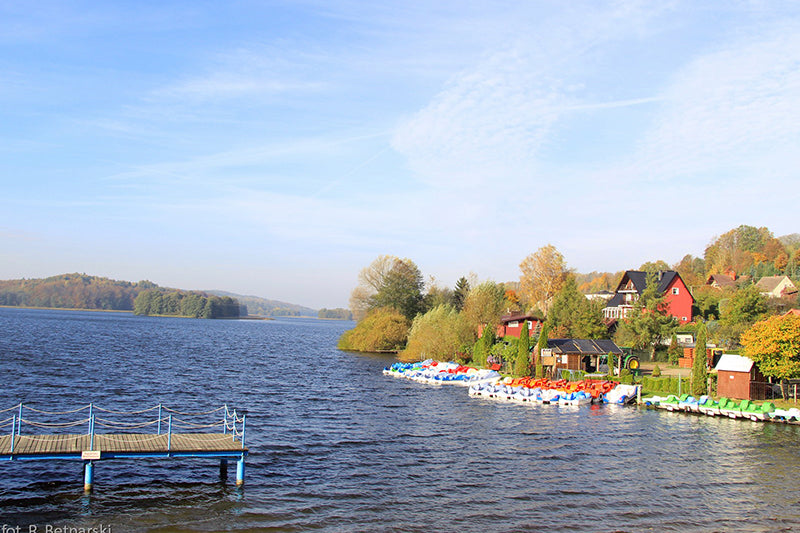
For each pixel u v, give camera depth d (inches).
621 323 4087.1
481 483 1392.7
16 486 1263.5
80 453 1205.1
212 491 1283.2
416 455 1619.1
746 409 2198.6
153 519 1123.9
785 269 6752.0
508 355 3469.5
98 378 2866.6
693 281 6668.3
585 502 1284.4
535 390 2655.0
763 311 3742.6
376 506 1226.0
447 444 1752.0
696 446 1782.7
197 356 4387.3
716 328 3924.7
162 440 1332.4
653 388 2733.8
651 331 3759.8
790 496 1359.5
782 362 2319.1
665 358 3750.0
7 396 2257.6
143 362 3732.8
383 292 5738.2
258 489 1304.1
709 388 2498.8
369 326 5502.0
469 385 3073.3
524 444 1775.3
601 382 2797.7
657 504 1285.7
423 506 1234.6
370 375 3540.8
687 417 2250.2
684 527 1165.7
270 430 1866.4
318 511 1189.7
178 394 2513.5
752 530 1162.0
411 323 5482.3
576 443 1800.0
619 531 1136.2
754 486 1421.0
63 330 6845.5
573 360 3203.7
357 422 2034.9
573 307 3937.0
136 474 1374.3
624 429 2015.3
